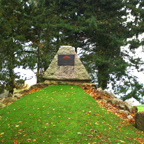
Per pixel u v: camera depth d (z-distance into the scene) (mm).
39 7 16375
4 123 5789
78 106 7082
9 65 13469
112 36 15477
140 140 5000
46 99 7871
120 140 4824
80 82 10188
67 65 10320
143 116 5828
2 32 13539
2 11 13789
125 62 15367
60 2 18047
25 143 4438
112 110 7203
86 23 16188
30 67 14805
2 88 13914
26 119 6012
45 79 10594
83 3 17781
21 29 14555
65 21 17562
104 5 17656
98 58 14898
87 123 5715
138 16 16844
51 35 16797
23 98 8414
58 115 6246
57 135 4863
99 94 8945
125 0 16703
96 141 4625
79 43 17719
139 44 15461
